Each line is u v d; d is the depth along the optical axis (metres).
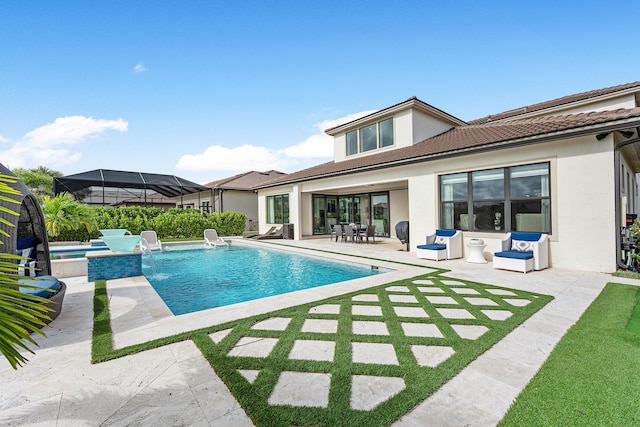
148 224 16.86
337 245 13.92
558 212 7.61
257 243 15.41
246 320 4.16
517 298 5.19
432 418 2.20
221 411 2.27
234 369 2.86
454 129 14.84
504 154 8.54
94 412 2.26
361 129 15.94
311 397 2.44
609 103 10.30
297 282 7.73
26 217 5.31
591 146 7.10
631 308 4.55
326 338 3.60
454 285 6.14
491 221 8.98
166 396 2.45
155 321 4.19
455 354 3.17
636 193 15.11
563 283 6.17
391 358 3.11
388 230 16.89
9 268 1.58
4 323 1.53
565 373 2.76
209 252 13.16
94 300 5.21
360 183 13.16
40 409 2.29
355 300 5.16
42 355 3.19
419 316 4.36
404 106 13.45
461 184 9.69
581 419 2.15
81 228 14.23
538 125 8.82
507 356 3.14
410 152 11.66
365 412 2.24
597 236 7.06
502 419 2.17
